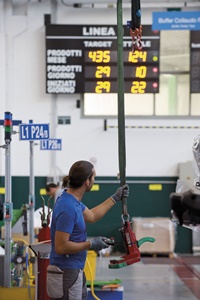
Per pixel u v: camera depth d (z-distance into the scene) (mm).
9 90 20344
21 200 20219
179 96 20422
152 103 20453
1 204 12180
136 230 19641
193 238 20297
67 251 6785
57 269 6934
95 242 6895
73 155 20453
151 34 19641
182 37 20281
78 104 20375
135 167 20469
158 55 19656
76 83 19734
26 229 13672
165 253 19641
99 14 20328
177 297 13516
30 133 10852
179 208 4254
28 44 20344
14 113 20297
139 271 17000
